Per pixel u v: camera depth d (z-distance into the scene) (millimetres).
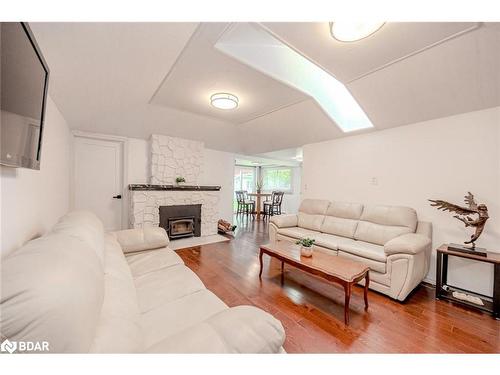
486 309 2027
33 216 1585
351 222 3312
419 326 1830
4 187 1078
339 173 3898
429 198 2803
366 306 2078
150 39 1760
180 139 4633
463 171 2533
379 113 2969
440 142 2713
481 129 2412
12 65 922
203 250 3793
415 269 2207
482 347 1601
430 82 2297
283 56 2688
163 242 2256
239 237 4770
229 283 2541
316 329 1768
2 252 1062
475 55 1903
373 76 2432
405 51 2018
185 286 1505
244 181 9930
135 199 3951
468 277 2430
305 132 4059
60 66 1909
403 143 3066
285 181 9109
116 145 4230
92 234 1322
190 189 4625
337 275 1914
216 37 1868
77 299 645
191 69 2377
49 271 658
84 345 628
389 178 3219
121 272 1362
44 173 1994
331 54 2094
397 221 2836
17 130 1024
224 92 2951
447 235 2625
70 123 3369
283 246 2750
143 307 1259
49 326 569
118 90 2660
